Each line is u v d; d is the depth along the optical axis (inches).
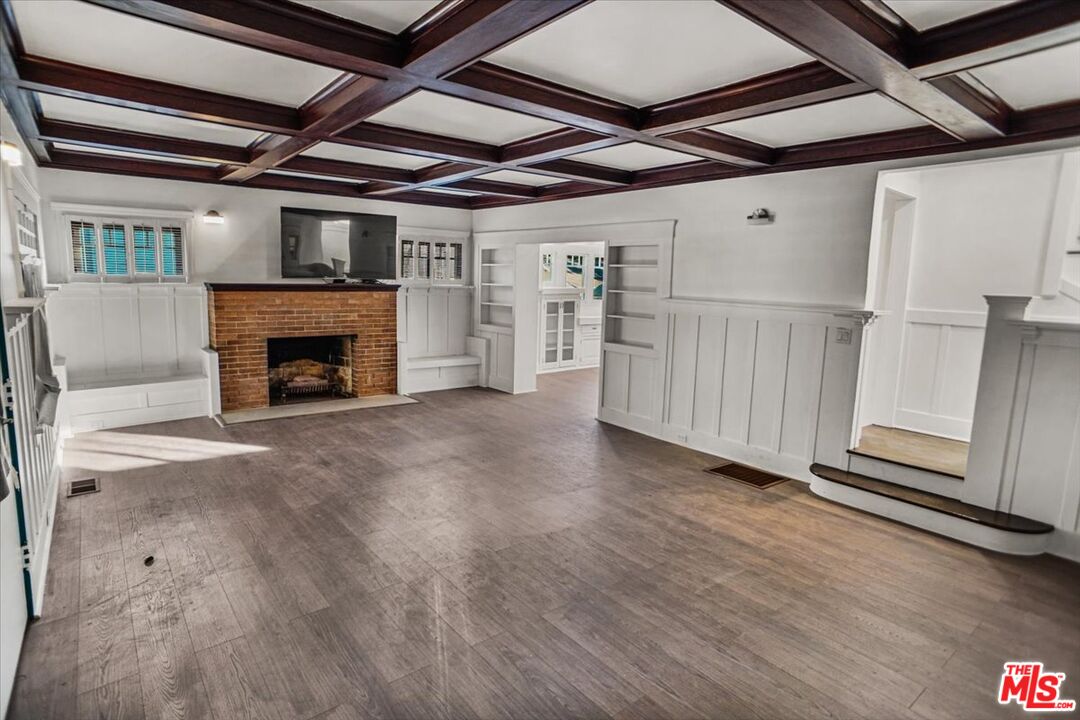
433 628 103.6
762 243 190.4
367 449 205.6
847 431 172.9
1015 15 82.4
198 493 161.5
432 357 319.9
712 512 158.2
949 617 111.2
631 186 223.9
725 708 86.4
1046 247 174.7
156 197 233.9
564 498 165.5
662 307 223.3
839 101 127.6
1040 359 137.9
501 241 304.7
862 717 85.4
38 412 113.2
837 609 113.0
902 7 82.3
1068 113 125.1
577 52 101.7
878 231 166.2
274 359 281.3
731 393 202.8
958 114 117.3
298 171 207.6
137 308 234.7
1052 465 137.7
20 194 145.9
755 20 77.6
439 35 89.0
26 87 112.3
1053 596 119.5
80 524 140.8
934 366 195.9
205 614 105.7
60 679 88.2
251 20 84.1
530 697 87.5
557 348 387.2
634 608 111.4
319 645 98.0
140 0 75.3
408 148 163.3
